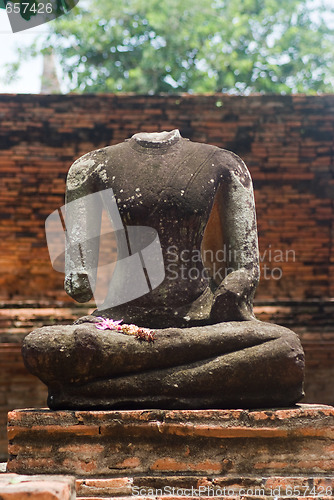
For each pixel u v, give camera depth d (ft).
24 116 35.47
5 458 33.65
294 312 35.53
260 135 35.83
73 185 19.99
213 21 56.44
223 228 19.95
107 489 16.03
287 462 16.49
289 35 56.70
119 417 16.48
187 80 55.31
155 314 18.75
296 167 35.83
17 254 35.47
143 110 35.60
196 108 35.70
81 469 16.37
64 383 17.12
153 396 17.02
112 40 56.24
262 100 35.70
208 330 17.47
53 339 16.92
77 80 56.29
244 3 58.44
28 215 35.58
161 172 19.58
